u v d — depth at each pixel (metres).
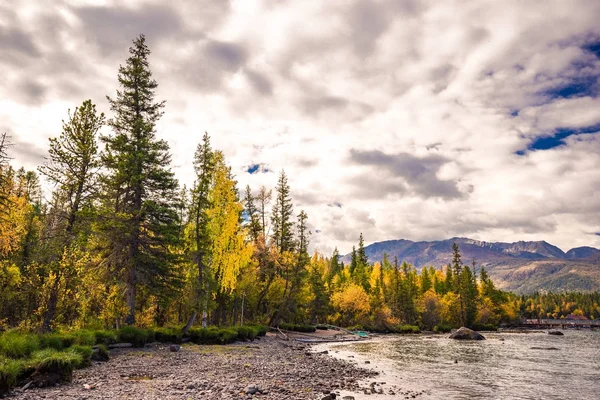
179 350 24.44
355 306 72.62
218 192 35.28
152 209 29.31
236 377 16.19
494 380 19.53
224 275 35.38
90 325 23.69
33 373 12.09
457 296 91.75
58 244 22.34
